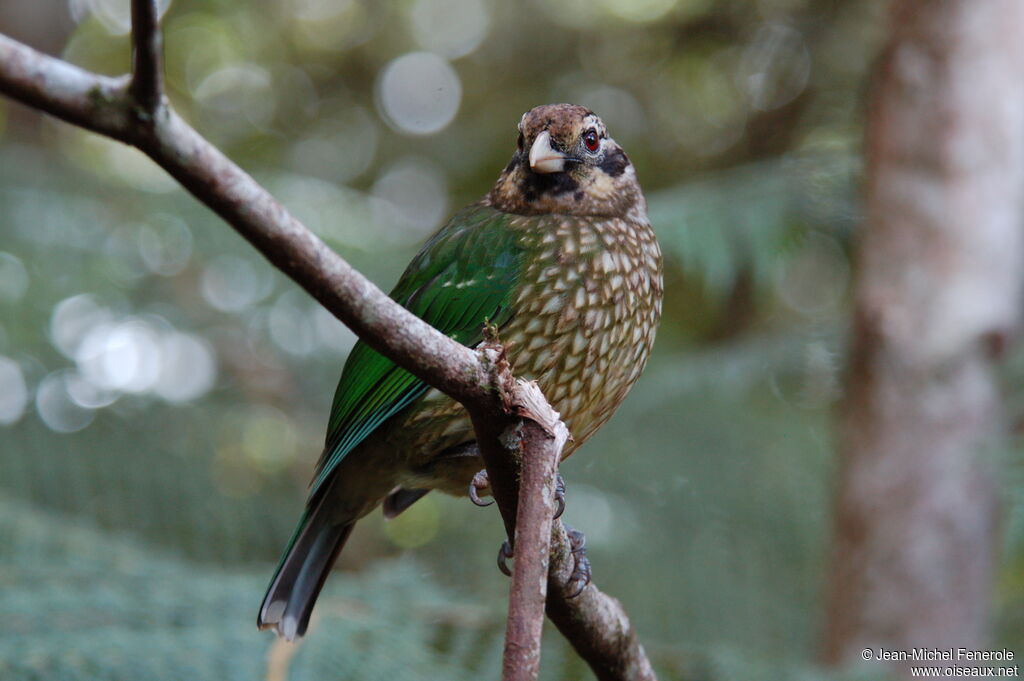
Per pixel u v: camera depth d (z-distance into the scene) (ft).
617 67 63.05
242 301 45.80
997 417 35.14
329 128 66.03
